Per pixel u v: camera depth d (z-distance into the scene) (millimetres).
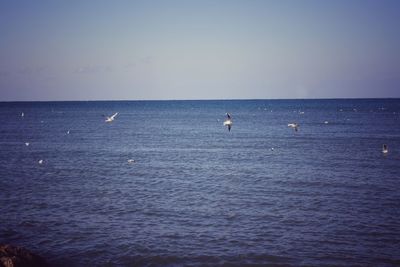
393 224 29109
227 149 68625
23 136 89312
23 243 25969
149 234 27609
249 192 38469
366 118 144875
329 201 35031
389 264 23031
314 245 25609
